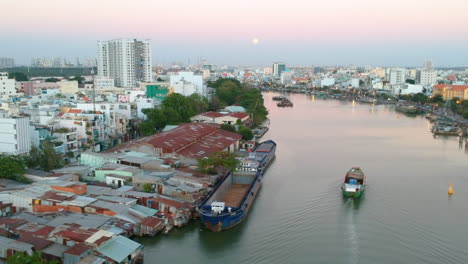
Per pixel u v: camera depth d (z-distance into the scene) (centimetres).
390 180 7881
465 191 7250
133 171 6412
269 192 7100
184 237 5244
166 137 8994
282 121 16362
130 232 5006
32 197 5141
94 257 4019
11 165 5944
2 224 4484
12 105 10244
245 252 4866
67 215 4888
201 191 6238
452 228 5591
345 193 6756
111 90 18288
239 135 10912
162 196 5753
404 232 5428
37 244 4094
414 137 12950
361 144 11588
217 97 18775
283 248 4962
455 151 10788
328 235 5300
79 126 8975
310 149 10794
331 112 19875
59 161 7112
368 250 4888
